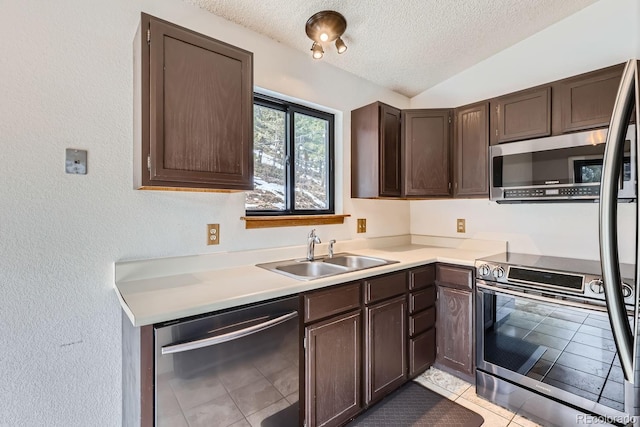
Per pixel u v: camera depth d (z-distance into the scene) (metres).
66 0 1.36
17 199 1.28
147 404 1.09
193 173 1.39
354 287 1.72
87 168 1.42
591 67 2.09
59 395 1.36
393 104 2.90
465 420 1.76
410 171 2.49
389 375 1.91
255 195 2.09
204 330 1.19
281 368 1.41
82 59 1.40
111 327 1.47
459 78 2.71
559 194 1.87
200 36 1.40
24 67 1.28
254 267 1.86
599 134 1.73
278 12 1.82
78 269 1.40
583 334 1.58
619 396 1.47
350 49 2.23
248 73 1.56
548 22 2.20
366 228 2.67
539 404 1.72
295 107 2.27
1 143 1.25
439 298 2.23
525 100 2.08
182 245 1.69
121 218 1.51
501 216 2.50
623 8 1.98
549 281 1.70
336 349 1.63
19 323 1.28
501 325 1.89
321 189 2.45
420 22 2.01
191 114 1.38
